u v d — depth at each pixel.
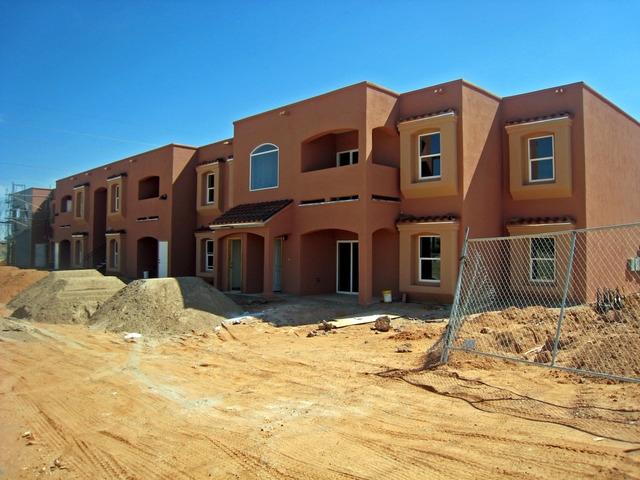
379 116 17.73
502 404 6.84
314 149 19.86
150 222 28.17
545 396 7.02
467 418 6.44
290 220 19.41
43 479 5.34
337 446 5.80
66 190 40.16
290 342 12.51
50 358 11.24
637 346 8.48
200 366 10.30
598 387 7.24
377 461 5.35
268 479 5.10
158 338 13.55
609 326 10.93
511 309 13.47
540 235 8.01
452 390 7.57
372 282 18.83
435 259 17.25
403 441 5.83
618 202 18.94
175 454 5.84
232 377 9.34
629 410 6.20
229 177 24.48
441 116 16.67
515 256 17.34
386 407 7.07
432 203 17.39
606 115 18.31
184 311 15.05
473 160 17.03
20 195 47.94
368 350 10.97
